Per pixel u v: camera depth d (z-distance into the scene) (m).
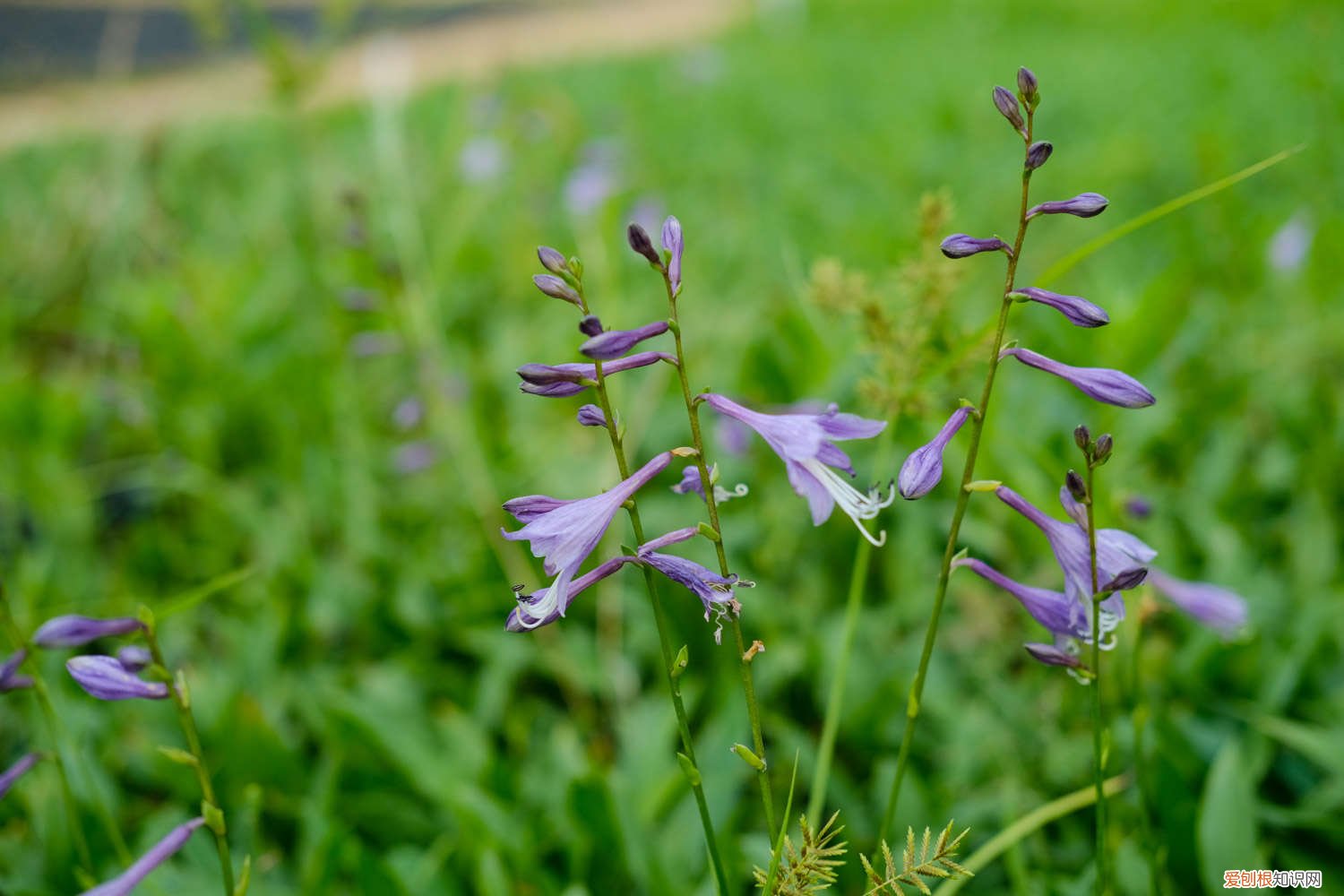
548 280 1.29
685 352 4.29
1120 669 2.42
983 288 4.92
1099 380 1.28
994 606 3.05
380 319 4.55
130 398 4.57
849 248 5.37
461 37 20.44
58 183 6.84
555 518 1.29
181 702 1.44
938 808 2.37
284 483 4.22
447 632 3.27
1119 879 2.14
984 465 2.89
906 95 10.35
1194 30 12.64
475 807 2.32
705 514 3.47
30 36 15.78
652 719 2.66
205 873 2.33
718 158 8.40
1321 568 2.98
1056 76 10.62
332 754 2.61
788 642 3.00
